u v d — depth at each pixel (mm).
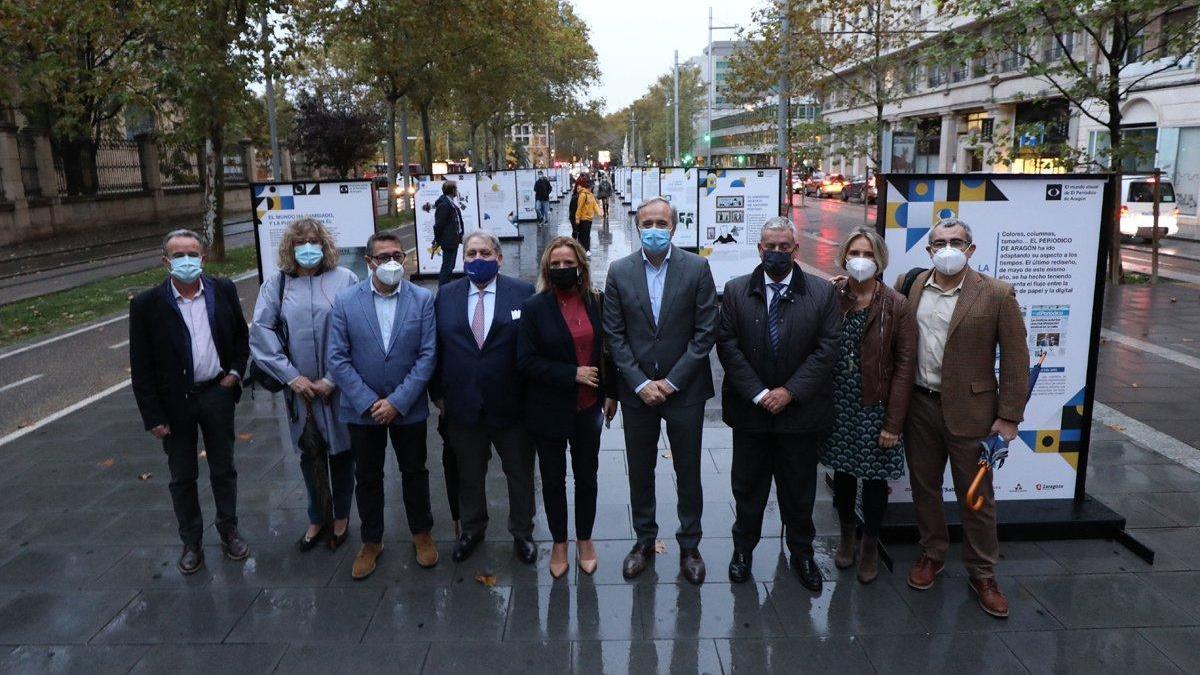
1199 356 9336
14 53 20391
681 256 4402
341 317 4477
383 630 4059
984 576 4195
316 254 4684
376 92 39031
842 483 4496
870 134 22578
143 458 6551
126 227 31547
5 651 3932
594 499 4605
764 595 4355
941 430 4246
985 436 4156
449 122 64938
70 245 24922
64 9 17531
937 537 4375
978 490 4141
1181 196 27969
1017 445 5082
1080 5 13438
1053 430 5051
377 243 4402
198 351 4586
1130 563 4621
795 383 4129
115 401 8273
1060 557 4699
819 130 21938
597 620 4129
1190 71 27094
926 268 4777
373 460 4535
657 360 4391
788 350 4172
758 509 4465
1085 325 4914
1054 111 35250
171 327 4477
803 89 23047
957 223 4148
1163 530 4992
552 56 49062
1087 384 4984
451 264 14898
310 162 40219
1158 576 4473
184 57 17125
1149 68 28594
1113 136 14430
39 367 10086
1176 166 28094
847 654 3822
